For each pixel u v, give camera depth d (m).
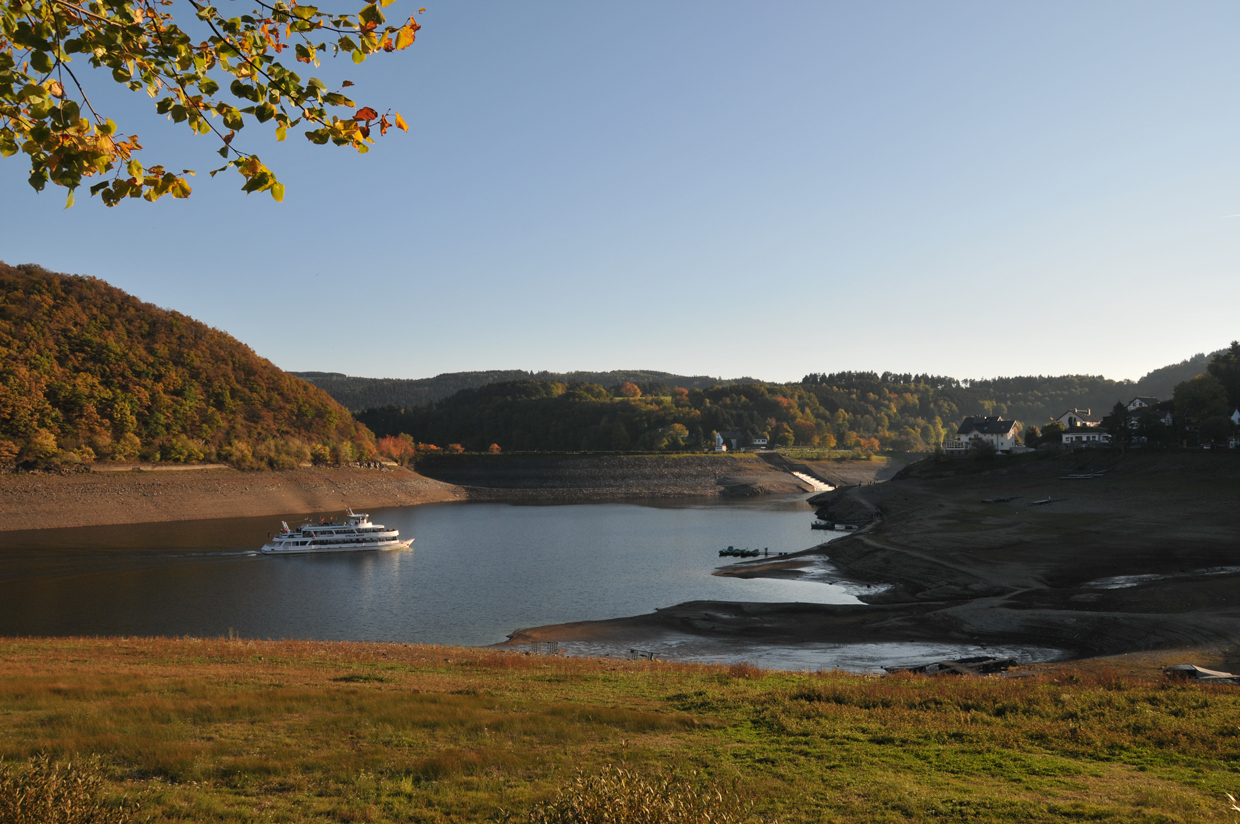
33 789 8.50
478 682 24.19
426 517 122.44
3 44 5.44
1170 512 73.38
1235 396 118.94
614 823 8.70
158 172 5.97
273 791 11.82
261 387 162.75
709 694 21.41
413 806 11.16
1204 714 17.56
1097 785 12.47
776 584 60.88
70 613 49.12
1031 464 114.69
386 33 5.95
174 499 114.56
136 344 143.50
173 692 19.95
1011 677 26.62
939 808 11.07
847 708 19.17
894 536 75.19
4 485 98.94
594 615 50.97
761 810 10.98
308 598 55.75
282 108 6.07
